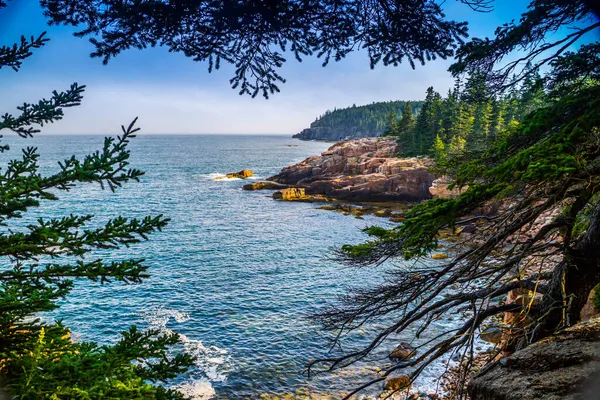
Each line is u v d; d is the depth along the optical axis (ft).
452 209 21.52
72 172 12.82
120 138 12.85
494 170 19.44
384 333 26.78
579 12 18.60
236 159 545.85
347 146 286.25
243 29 17.39
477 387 21.33
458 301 26.99
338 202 213.66
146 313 82.02
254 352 67.72
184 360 17.67
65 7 14.70
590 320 24.39
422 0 16.83
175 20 16.06
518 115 195.31
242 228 157.58
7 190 12.59
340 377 61.05
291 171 279.49
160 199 224.33
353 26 17.97
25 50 12.50
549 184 21.17
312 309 83.61
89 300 87.10
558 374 19.52
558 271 26.73
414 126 271.49
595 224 25.25
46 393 12.78
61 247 13.50
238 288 95.40
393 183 210.38
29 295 14.98
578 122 17.71
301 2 16.37
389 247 24.86
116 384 13.66
